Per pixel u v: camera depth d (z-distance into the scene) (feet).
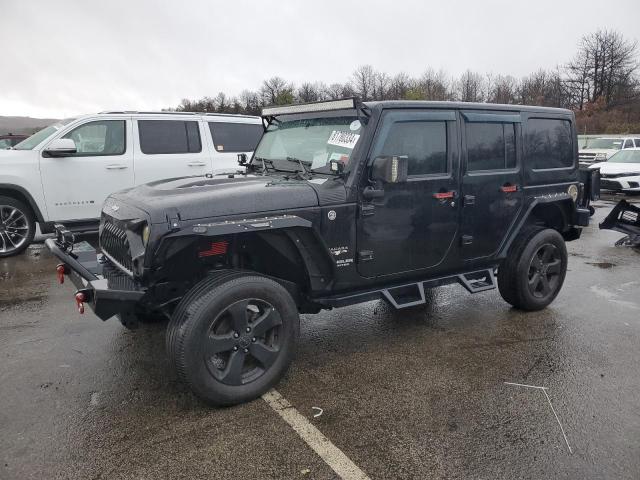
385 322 16.63
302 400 11.62
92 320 16.52
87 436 10.20
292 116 15.03
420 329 16.02
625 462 9.46
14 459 9.48
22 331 15.61
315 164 13.52
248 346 11.27
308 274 12.42
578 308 18.06
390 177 11.89
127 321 12.02
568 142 17.81
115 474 9.09
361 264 13.04
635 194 52.29
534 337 15.37
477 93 191.42
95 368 13.16
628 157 54.75
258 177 13.62
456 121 14.43
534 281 17.07
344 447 9.87
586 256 26.73
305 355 14.08
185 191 11.63
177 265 11.29
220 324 11.03
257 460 9.48
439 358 13.89
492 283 16.11
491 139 15.38
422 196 13.80
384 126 12.98
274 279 12.10
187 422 10.71
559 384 12.42
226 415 10.99
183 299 10.91
